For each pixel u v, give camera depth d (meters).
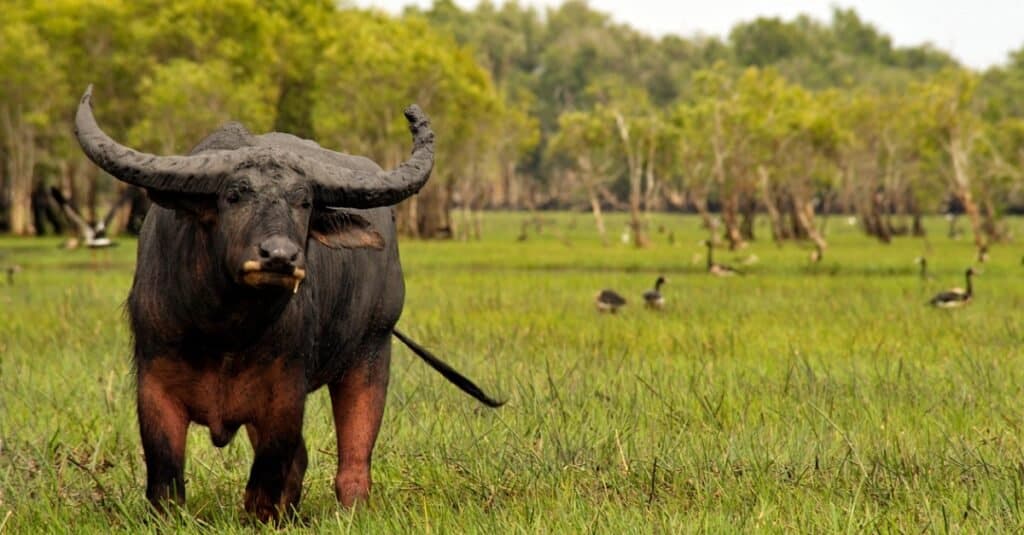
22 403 32.78
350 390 23.34
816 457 25.59
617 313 68.62
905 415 31.78
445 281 100.38
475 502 23.31
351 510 21.53
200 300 19.16
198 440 28.98
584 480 25.09
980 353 45.84
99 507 22.92
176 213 19.19
